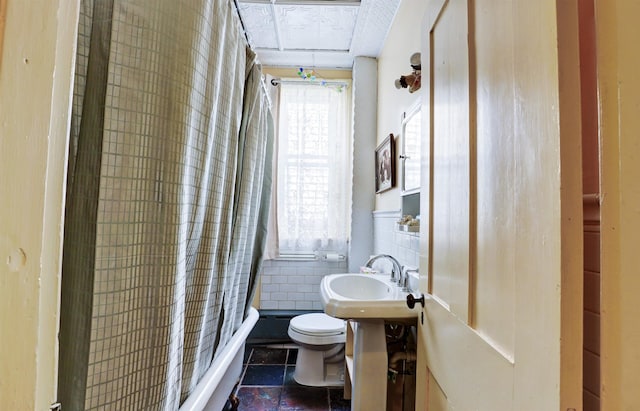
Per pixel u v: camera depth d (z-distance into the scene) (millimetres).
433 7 1011
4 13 379
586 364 532
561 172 429
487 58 661
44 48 396
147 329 728
